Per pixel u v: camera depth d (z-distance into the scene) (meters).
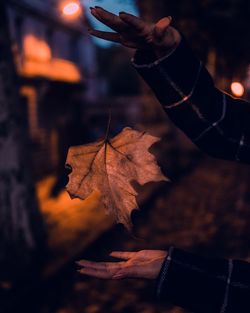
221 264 0.85
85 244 6.60
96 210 8.69
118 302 4.99
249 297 0.82
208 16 2.75
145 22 0.69
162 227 7.62
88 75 24.28
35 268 5.71
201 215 8.05
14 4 14.16
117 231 7.46
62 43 19.75
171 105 0.79
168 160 12.92
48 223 8.02
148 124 13.18
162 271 0.83
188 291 0.83
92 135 14.72
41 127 15.49
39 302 5.15
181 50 0.75
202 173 12.33
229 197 9.17
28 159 6.29
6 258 5.74
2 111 5.89
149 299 4.95
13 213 5.92
